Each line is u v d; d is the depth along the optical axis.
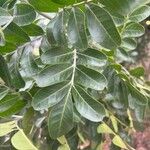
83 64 0.32
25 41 0.32
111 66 0.38
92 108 0.31
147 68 1.08
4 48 0.32
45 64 0.33
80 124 0.50
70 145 0.50
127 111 0.52
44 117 0.45
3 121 0.38
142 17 0.36
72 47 0.31
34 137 0.46
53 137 0.31
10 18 0.30
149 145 1.19
